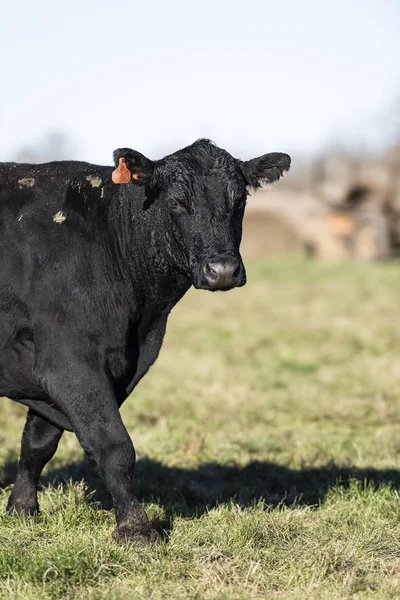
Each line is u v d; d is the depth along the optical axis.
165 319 9.54
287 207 54.84
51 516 9.41
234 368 21.16
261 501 10.36
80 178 9.27
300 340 25.23
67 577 7.80
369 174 51.22
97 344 8.82
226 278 8.51
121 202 9.17
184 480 11.77
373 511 9.89
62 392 8.62
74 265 8.86
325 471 12.23
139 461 12.56
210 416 16.27
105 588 7.67
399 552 8.69
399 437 14.32
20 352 8.96
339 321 28.53
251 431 15.10
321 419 16.12
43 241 8.91
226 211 8.87
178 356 22.67
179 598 7.44
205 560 8.26
